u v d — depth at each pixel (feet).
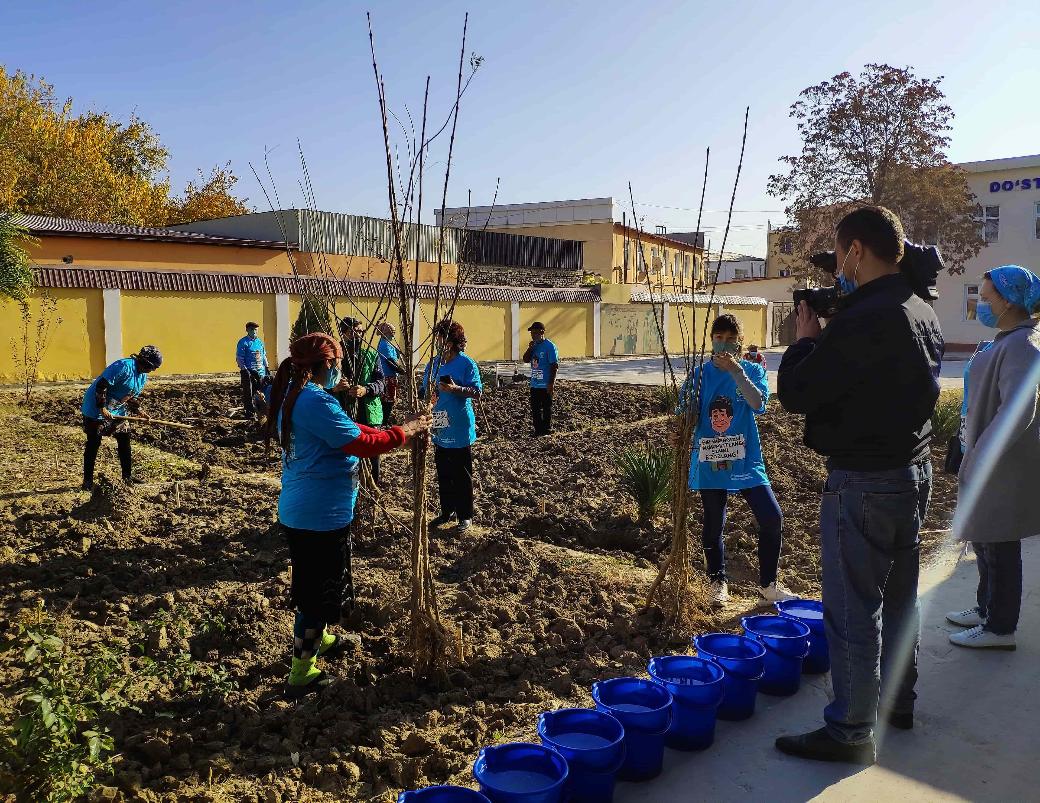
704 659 12.75
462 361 23.39
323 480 13.35
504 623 16.71
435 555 21.44
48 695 10.58
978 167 126.93
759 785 10.90
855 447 11.02
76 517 24.21
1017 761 11.43
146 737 11.91
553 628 16.34
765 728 12.50
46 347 67.26
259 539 22.15
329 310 20.59
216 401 56.65
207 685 13.50
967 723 12.49
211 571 19.54
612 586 18.70
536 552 21.45
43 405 52.47
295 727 12.33
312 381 13.70
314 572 13.46
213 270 84.02
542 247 122.11
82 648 15.14
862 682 11.10
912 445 11.02
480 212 148.87
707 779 11.07
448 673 14.15
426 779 11.09
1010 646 15.08
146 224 145.18
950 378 80.12
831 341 10.93
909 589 11.80
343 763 11.37
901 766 11.32
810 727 12.49
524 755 10.36
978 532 14.53
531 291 106.93
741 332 17.72
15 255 53.47
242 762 11.53
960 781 10.94
